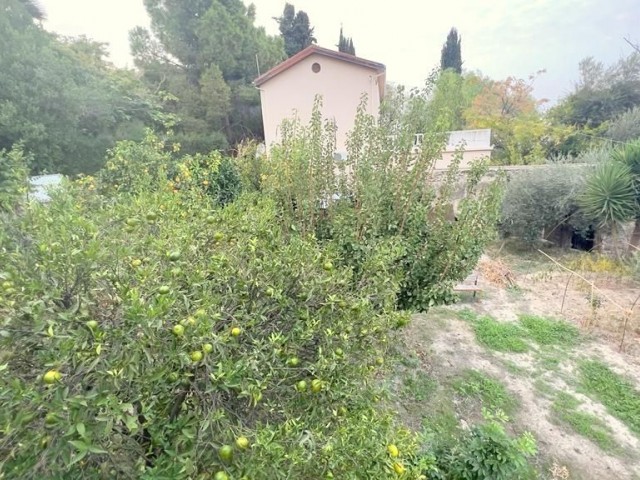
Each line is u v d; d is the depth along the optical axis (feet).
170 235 6.28
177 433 4.54
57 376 3.80
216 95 59.06
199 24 60.49
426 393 14.93
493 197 13.38
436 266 13.83
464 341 19.24
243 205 10.38
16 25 38.50
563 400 14.99
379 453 5.14
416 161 14.05
